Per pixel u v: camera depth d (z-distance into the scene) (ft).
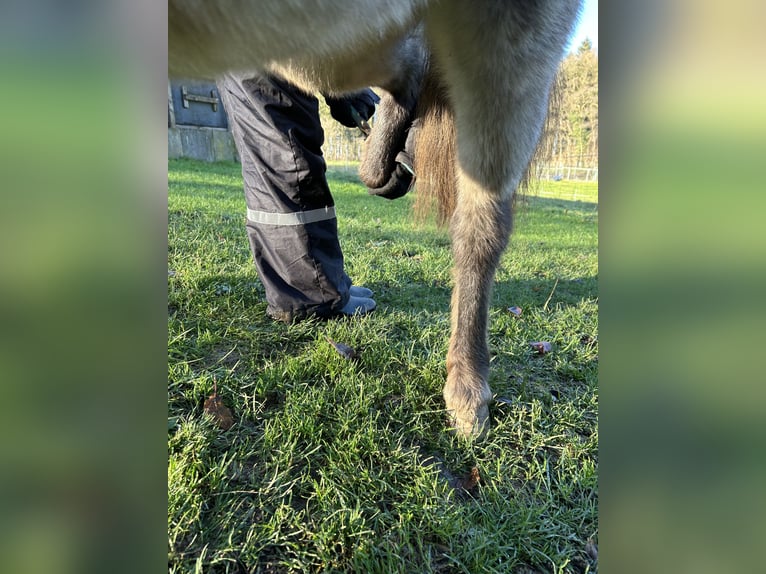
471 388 6.11
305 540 4.31
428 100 8.18
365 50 5.86
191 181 30.27
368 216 22.74
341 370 6.88
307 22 4.01
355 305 9.11
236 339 7.70
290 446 5.27
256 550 4.15
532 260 15.79
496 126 5.92
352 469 5.04
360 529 4.36
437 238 17.19
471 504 4.88
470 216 6.43
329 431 5.65
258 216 8.26
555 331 9.12
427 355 7.61
